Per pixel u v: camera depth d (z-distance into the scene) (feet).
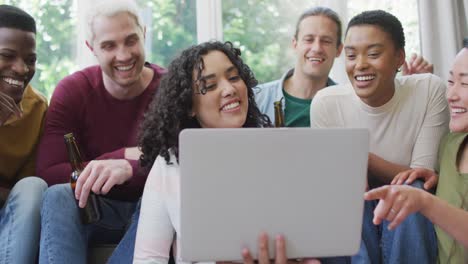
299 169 3.38
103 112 6.12
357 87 5.45
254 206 3.40
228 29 8.23
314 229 3.49
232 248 3.45
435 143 5.52
